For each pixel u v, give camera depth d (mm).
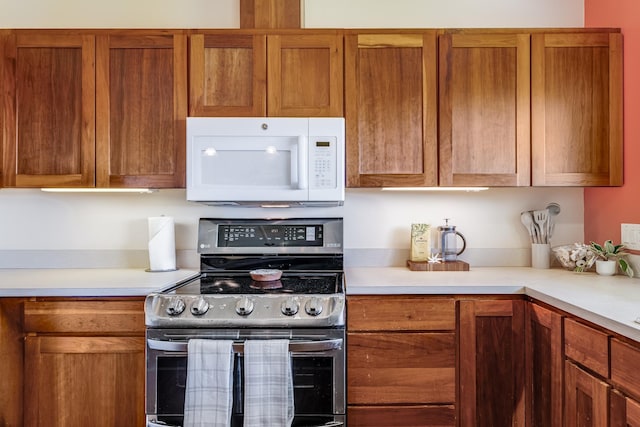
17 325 1627
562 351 1398
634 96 1821
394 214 2223
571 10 2209
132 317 1622
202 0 2217
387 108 1879
